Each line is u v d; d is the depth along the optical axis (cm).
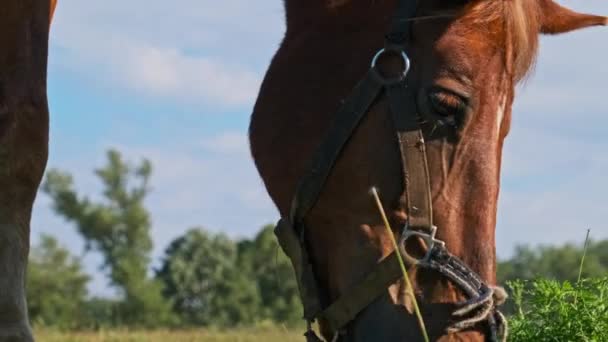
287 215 482
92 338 2231
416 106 448
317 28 489
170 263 5119
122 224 5791
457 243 446
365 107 454
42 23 485
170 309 4838
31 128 478
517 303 610
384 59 457
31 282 4741
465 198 448
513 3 456
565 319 582
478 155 448
